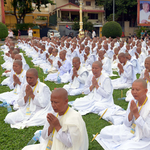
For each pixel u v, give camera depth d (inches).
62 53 318.3
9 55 410.3
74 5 1546.5
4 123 185.8
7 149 150.1
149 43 570.3
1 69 419.2
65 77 321.4
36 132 162.9
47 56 422.0
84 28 1524.4
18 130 172.2
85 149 120.7
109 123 187.2
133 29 1686.8
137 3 1499.8
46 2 1291.8
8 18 1400.1
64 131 113.7
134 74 279.6
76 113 116.7
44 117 176.9
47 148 121.2
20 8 1263.5
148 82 224.5
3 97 235.3
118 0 1536.7
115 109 191.0
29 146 129.8
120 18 1744.6
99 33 1612.9
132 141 134.2
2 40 1019.3
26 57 608.7
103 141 149.9
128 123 139.2
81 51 489.1
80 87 265.4
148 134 129.5
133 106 130.0
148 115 132.0
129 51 491.2
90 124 186.2
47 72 383.2
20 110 182.4
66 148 115.0
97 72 198.7
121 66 274.2
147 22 1523.1
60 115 118.3
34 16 1572.3
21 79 227.8
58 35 1262.3
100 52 355.3
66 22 1536.7
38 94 173.9
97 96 208.1
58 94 109.2
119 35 1097.4
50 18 1590.8
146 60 216.5
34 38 867.4
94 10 1583.4
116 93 272.4
